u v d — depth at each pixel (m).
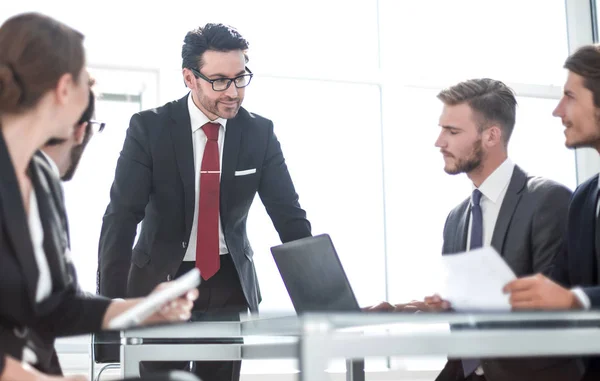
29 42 1.39
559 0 5.28
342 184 4.93
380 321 1.19
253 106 4.83
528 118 5.21
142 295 2.73
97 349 2.69
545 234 2.24
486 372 2.16
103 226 2.67
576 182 5.25
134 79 4.68
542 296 1.55
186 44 2.71
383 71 5.05
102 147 4.57
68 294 1.62
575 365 2.07
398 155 5.04
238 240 2.74
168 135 2.73
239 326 1.87
